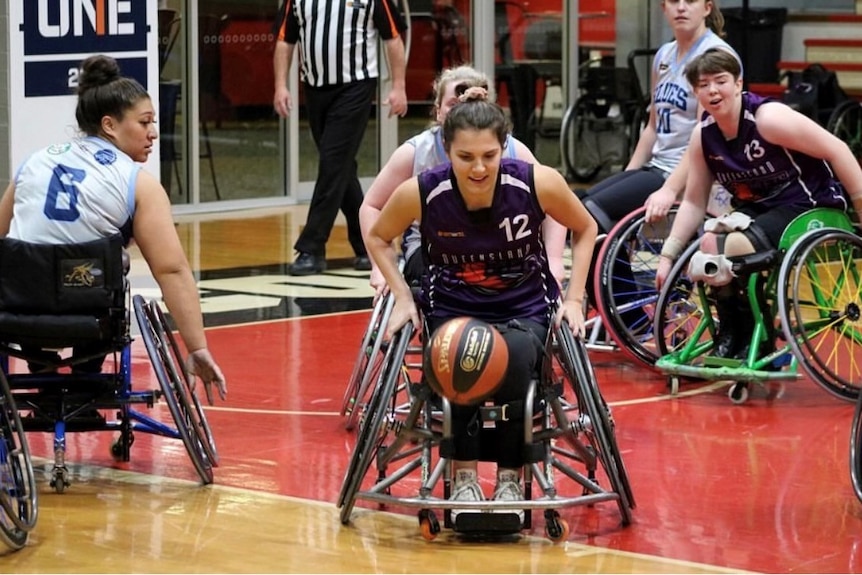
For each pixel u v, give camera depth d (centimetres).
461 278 675
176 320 744
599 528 673
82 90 759
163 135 1880
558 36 2284
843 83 2209
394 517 689
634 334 1054
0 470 628
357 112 1451
